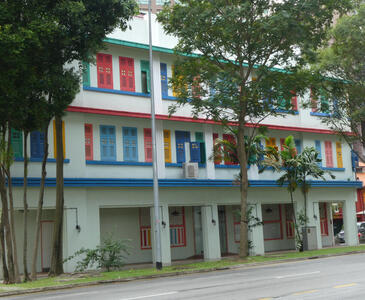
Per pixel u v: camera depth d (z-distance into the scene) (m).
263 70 21.91
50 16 16.20
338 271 15.25
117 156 24.98
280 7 20.91
